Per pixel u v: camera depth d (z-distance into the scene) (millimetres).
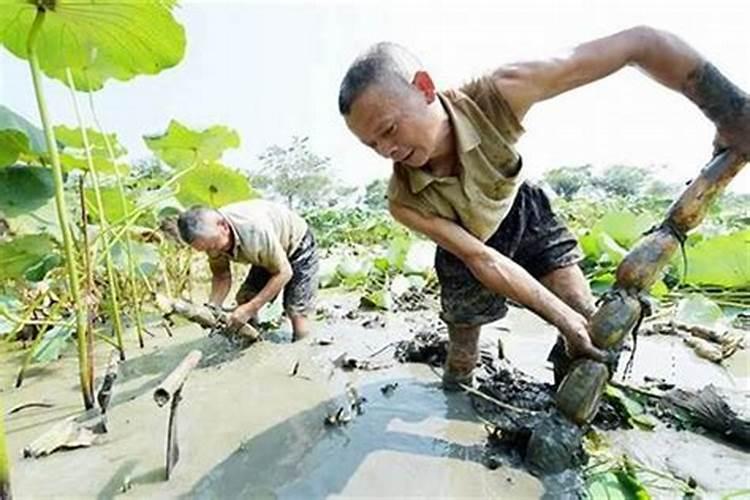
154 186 3869
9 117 2260
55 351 2641
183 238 2721
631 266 1641
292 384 2291
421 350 2578
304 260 3123
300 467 1578
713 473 1519
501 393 2068
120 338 2752
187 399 2141
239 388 2256
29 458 1689
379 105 1494
